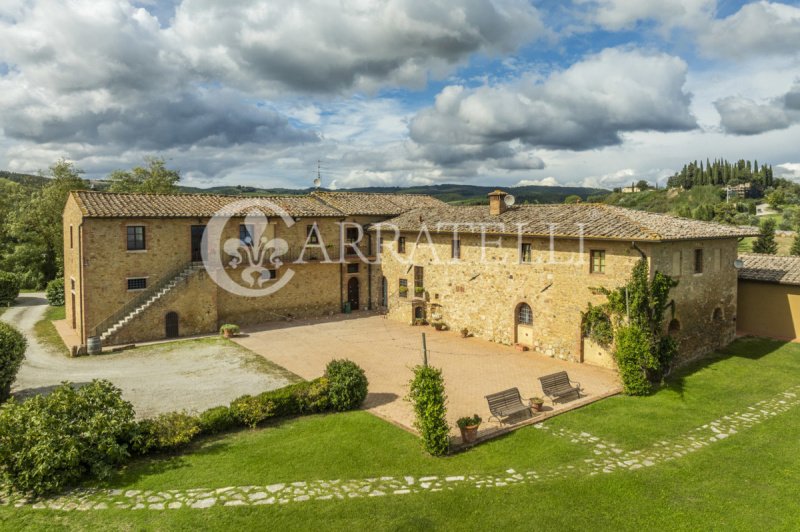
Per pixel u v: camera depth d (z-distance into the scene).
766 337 27.56
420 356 24.73
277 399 16.33
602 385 20.30
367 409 17.64
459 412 17.61
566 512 11.23
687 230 22.78
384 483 12.44
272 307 32.81
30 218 52.62
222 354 25.00
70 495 11.44
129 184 57.12
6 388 17.97
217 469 12.87
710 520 11.02
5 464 11.63
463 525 10.68
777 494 12.16
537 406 17.38
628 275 21.02
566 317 23.64
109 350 25.44
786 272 27.78
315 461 13.49
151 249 28.05
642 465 13.62
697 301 23.78
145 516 10.61
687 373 21.72
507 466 13.53
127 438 13.27
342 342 27.56
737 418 17.05
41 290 50.31
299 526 10.47
